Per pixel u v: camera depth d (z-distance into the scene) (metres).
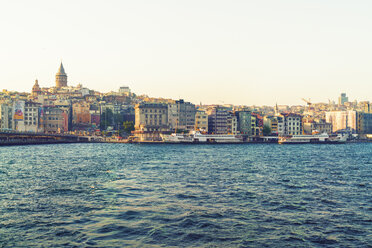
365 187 59.56
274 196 51.22
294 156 131.25
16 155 124.06
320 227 37.06
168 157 118.75
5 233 34.22
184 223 37.59
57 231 34.75
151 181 62.94
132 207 43.69
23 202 45.94
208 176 70.25
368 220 39.59
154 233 34.44
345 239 33.78
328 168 89.00
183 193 52.34
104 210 42.19
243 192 53.81
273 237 34.03
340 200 49.06
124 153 139.75
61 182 61.69
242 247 31.55
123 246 31.25
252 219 39.50
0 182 61.41
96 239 32.78
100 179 65.25
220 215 40.75
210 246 31.59
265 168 87.00
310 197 50.81
